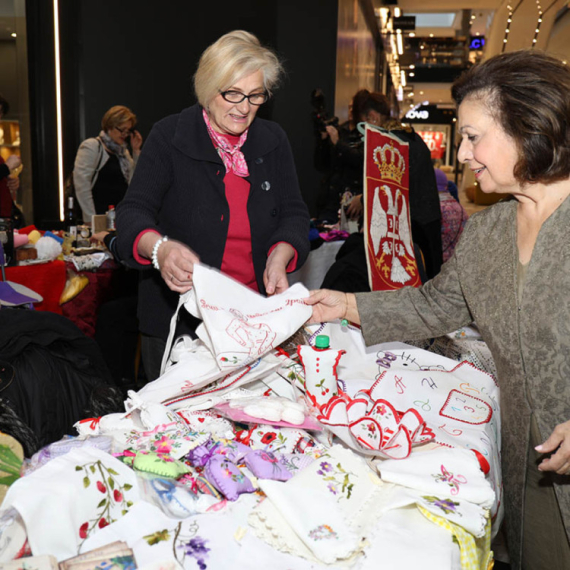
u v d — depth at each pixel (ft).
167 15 19.22
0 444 3.43
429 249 10.66
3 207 11.82
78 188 13.88
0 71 17.89
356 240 9.60
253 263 5.86
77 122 19.06
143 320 6.02
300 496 3.00
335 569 2.70
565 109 3.55
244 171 5.61
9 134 18.34
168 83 19.69
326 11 18.69
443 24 62.80
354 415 3.86
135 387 10.66
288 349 4.71
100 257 10.57
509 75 3.67
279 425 3.84
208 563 2.67
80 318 10.62
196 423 3.95
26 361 4.50
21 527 2.84
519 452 4.36
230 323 4.05
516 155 3.76
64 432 4.55
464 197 67.77
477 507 3.07
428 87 83.30
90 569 2.60
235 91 4.96
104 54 18.92
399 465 3.37
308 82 18.99
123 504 3.05
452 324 4.86
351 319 4.93
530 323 4.06
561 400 4.05
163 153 5.50
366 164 8.03
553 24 49.01
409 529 2.92
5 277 8.68
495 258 4.31
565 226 3.91
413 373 4.77
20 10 17.56
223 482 3.18
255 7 19.13
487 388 4.84
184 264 4.42
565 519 4.28
